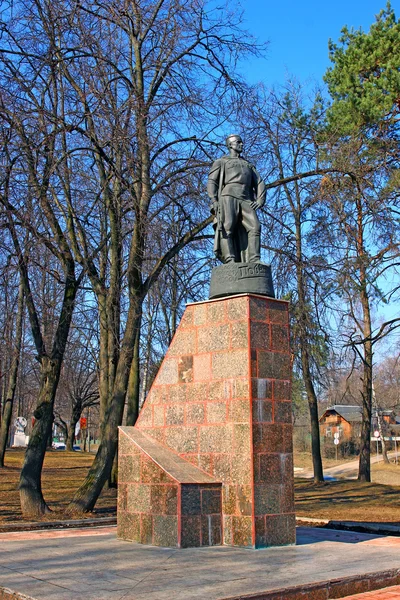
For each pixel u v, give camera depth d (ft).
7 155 42.24
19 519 44.21
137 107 45.14
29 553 27.61
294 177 53.62
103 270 61.98
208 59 52.60
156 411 34.53
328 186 53.16
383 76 67.10
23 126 43.09
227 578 21.90
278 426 30.86
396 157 58.90
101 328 72.28
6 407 97.30
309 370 82.43
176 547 28.86
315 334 65.62
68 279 50.52
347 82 69.51
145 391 86.84
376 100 64.69
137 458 32.22
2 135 42.45
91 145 46.85
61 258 49.83
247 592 19.76
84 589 20.11
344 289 60.49
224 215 34.88
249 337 30.81
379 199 55.06
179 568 23.76
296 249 59.77
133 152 45.88
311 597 21.29
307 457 203.21
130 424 73.61
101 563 24.88
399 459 188.34
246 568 23.86
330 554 27.55
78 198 48.98
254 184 36.11
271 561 25.44
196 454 31.91
